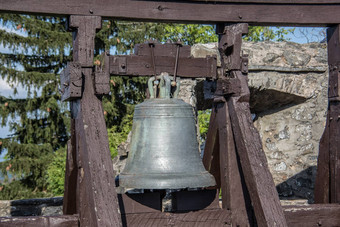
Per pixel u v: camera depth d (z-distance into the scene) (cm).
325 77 775
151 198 379
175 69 393
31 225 359
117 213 339
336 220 405
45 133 1334
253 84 739
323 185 427
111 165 350
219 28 399
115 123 1350
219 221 388
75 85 356
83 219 364
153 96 386
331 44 418
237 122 383
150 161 366
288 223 396
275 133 809
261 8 395
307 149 783
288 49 762
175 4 381
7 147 1266
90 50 364
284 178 792
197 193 390
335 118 416
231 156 393
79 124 364
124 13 370
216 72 407
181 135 373
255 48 749
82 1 363
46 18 1347
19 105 1305
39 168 1284
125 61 382
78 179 369
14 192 1290
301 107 788
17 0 349
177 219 381
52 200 693
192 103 698
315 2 400
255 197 367
